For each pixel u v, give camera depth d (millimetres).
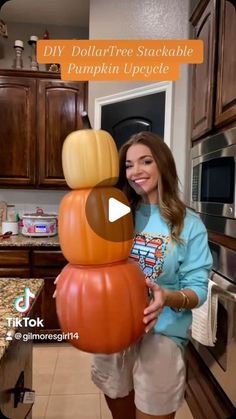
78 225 629
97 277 639
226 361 1300
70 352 2180
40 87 2756
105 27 1771
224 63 1379
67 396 1638
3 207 3059
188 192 1867
